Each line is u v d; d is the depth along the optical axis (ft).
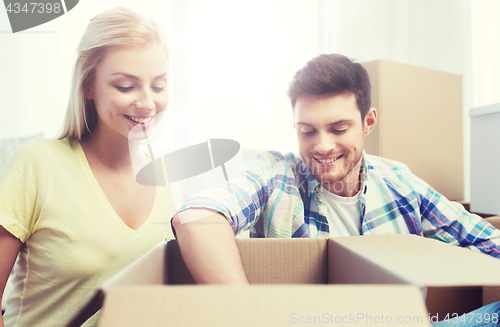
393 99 3.25
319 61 2.32
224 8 3.34
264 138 2.89
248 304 0.76
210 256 1.46
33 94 3.48
